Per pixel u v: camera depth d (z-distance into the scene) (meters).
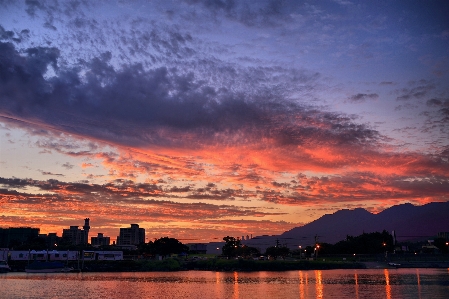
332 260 191.00
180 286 97.81
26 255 182.75
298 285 95.19
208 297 76.12
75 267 175.62
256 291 84.12
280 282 104.75
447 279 103.19
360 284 94.31
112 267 177.38
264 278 120.38
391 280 103.00
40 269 163.12
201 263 185.88
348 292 79.00
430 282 95.50
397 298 69.19
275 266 168.12
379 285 90.94
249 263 170.75
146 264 183.25
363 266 171.88
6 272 164.62
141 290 89.25
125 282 111.12
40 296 79.06
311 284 97.12
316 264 170.62
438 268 160.00
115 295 80.19
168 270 177.38
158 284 104.44
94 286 99.06
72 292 85.75
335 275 126.94
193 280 116.69
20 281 115.62
